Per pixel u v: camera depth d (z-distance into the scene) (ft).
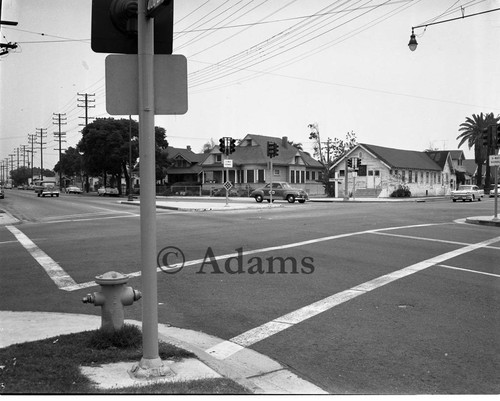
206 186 213.66
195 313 23.41
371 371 16.42
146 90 14.56
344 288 28.02
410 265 34.83
